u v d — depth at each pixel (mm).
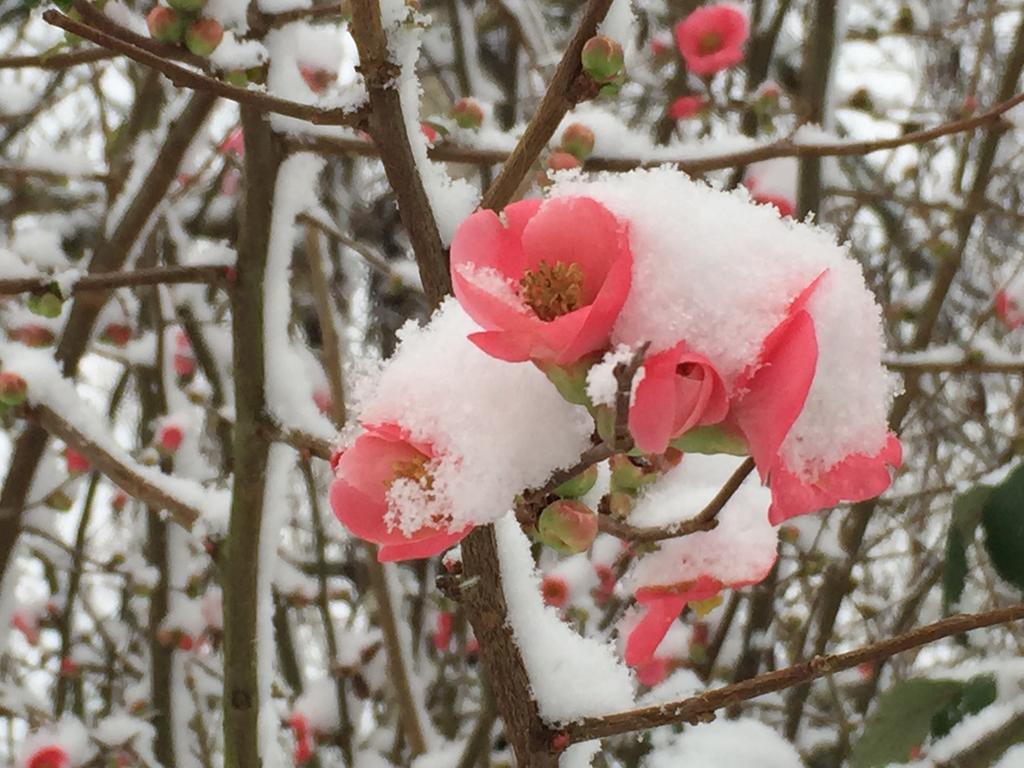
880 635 825
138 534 902
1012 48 696
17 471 551
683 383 198
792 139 458
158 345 796
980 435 950
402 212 274
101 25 366
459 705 901
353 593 994
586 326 205
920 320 699
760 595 718
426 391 227
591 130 426
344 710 798
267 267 421
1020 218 680
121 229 532
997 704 404
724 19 594
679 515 279
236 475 417
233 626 417
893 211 882
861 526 707
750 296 206
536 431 226
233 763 417
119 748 694
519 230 233
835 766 700
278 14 410
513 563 275
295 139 409
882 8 941
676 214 215
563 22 1112
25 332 586
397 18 298
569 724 262
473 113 447
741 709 722
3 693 738
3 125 876
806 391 191
